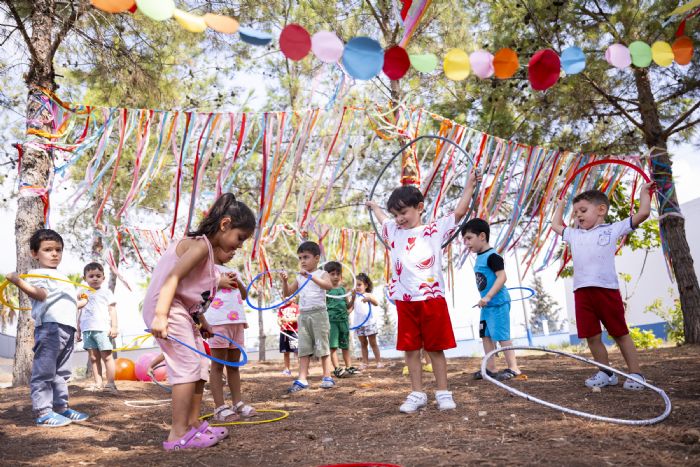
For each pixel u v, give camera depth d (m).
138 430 3.38
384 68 2.77
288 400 4.52
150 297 2.78
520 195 5.78
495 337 4.75
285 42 2.51
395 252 3.56
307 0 9.02
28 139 4.69
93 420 3.75
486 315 4.82
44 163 6.52
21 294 6.86
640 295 18.44
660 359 5.80
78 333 5.25
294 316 7.42
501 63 2.85
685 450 2.12
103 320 5.37
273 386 5.65
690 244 16.19
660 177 7.18
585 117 7.96
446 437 2.55
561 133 8.28
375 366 7.69
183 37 7.99
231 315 3.71
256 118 4.70
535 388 4.00
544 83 2.91
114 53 7.41
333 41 2.56
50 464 2.55
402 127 5.50
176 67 9.08
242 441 2.84
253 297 12.81
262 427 3.25
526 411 3.06
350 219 11.10
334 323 6.35
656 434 2.37
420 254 3.47
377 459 2.24
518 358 7.32
